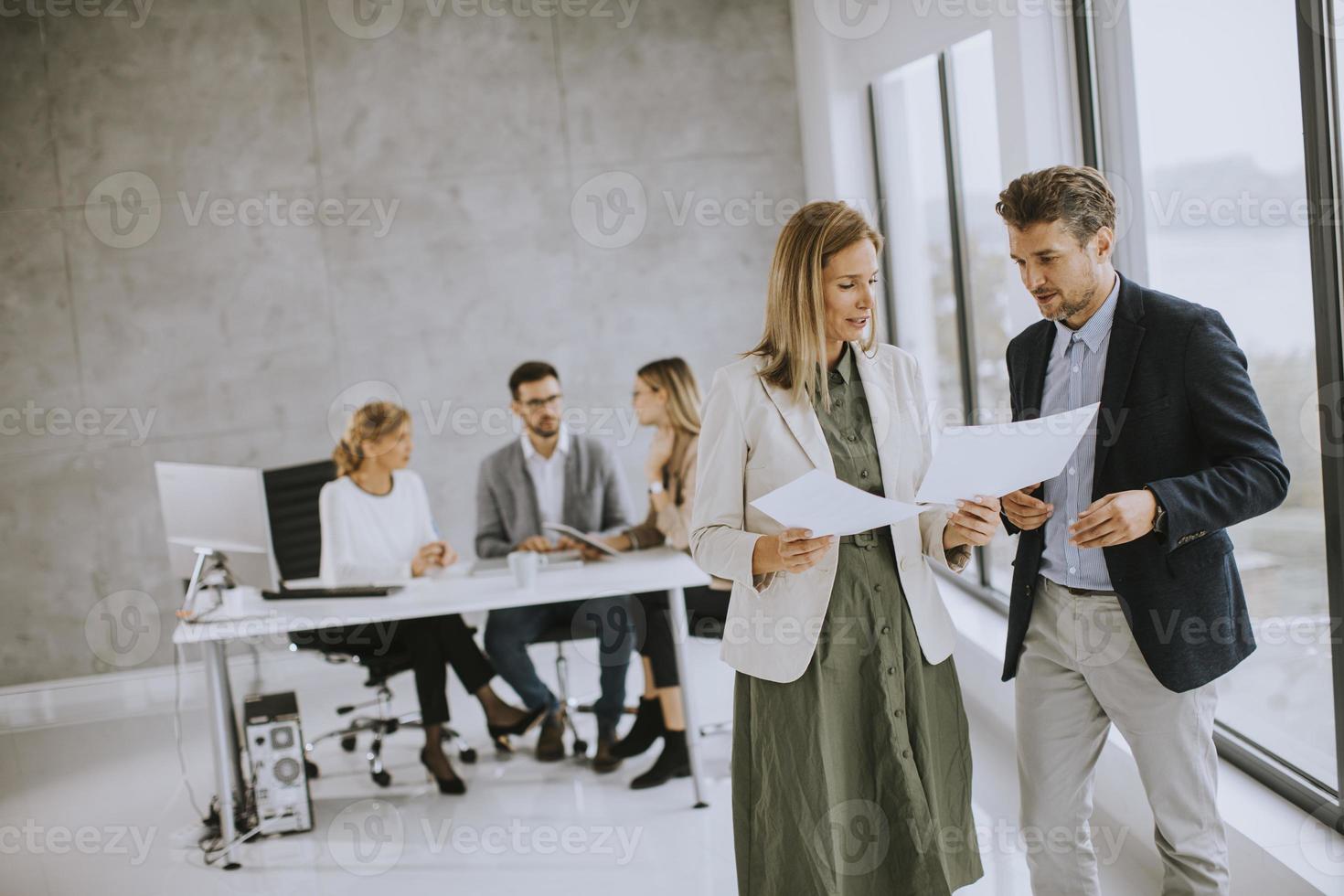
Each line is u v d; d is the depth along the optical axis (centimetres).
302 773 368
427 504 452
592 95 588
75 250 558
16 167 552
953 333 478
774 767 205
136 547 570
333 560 408
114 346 564
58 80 552
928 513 218
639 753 404
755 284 605
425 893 317
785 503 178
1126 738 211
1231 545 204
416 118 579
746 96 597
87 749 489
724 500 209
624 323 598
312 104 570
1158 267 307
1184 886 210
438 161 582
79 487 565
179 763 461
